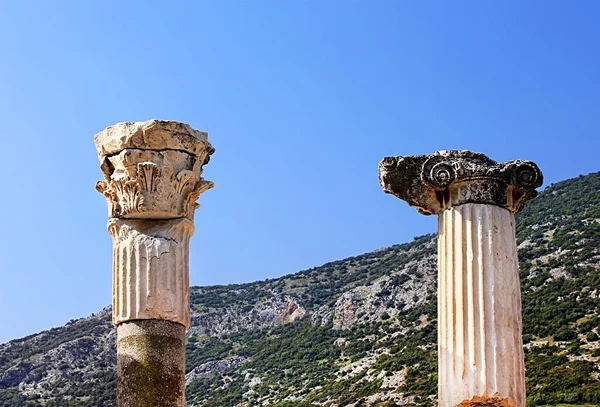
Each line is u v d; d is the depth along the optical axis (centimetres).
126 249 1712
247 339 12269
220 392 10650
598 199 10994
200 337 12650
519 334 1653
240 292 14012
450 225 1700
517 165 1716
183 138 1748
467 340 1628
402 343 9425
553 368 6988
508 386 1608
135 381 1641
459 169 1700
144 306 1677
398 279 11312
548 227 10581
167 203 1730
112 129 1752
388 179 1747
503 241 1683
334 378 9525
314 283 13838
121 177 1731
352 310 11194
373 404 7950
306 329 11562
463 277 1661
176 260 1719
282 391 9994
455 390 1617
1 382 8819
